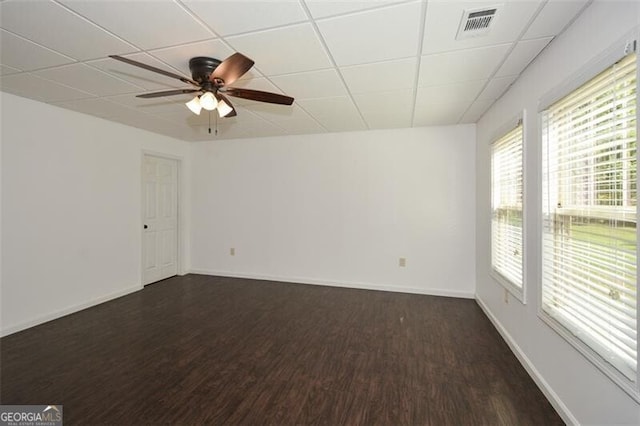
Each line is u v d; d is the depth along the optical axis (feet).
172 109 10.50
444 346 8.32
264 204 15.11
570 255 5.53
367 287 13.58
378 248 13.44
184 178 16.02
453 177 12.46
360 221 13.66
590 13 4.77
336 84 8.08
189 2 4.81
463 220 12.38
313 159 14.26
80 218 10.98
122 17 5.22
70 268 10.66
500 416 5.67
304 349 8.16
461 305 11.51
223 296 12.59
